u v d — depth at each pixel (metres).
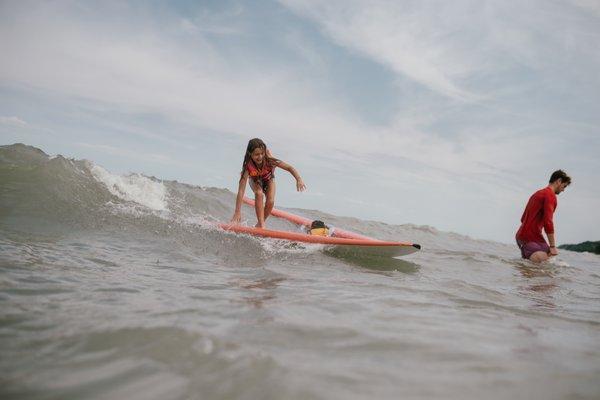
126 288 2.58
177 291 2.64
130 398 1.26
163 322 1.94
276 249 4.98
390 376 1.54
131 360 1.53
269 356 1.63
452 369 1.65
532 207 6.94
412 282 3.84
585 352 2.04
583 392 1.52
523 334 2.29
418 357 1.75
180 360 1.55
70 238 4.05
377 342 1.90
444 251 6.82
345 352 1.75
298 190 6.09
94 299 2.27
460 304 2.97
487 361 1.76
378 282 3.64
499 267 5.88
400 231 11.73
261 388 1.36
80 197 5.32
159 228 4.97
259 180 6.10
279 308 2.38
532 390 1.50
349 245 5.21
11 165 5.59
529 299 3.60
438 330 2.19
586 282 5.34
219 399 1.28
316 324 2.11
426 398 1.38
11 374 1.38
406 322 2.30
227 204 8.61
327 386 1.41
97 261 3.32
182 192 7.62
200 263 3.83
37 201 4.79
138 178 6.95
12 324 1.80
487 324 2.43
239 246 4.84
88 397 1.25
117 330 1.80
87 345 1.64
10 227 4.02
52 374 1.39
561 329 2.52
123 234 4.54
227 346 1.70
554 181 6.84
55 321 1.87
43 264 2.93
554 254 6.77
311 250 5.19
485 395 1.43
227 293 2.69
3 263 2.77
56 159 5.80
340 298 2.77
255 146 5.79
